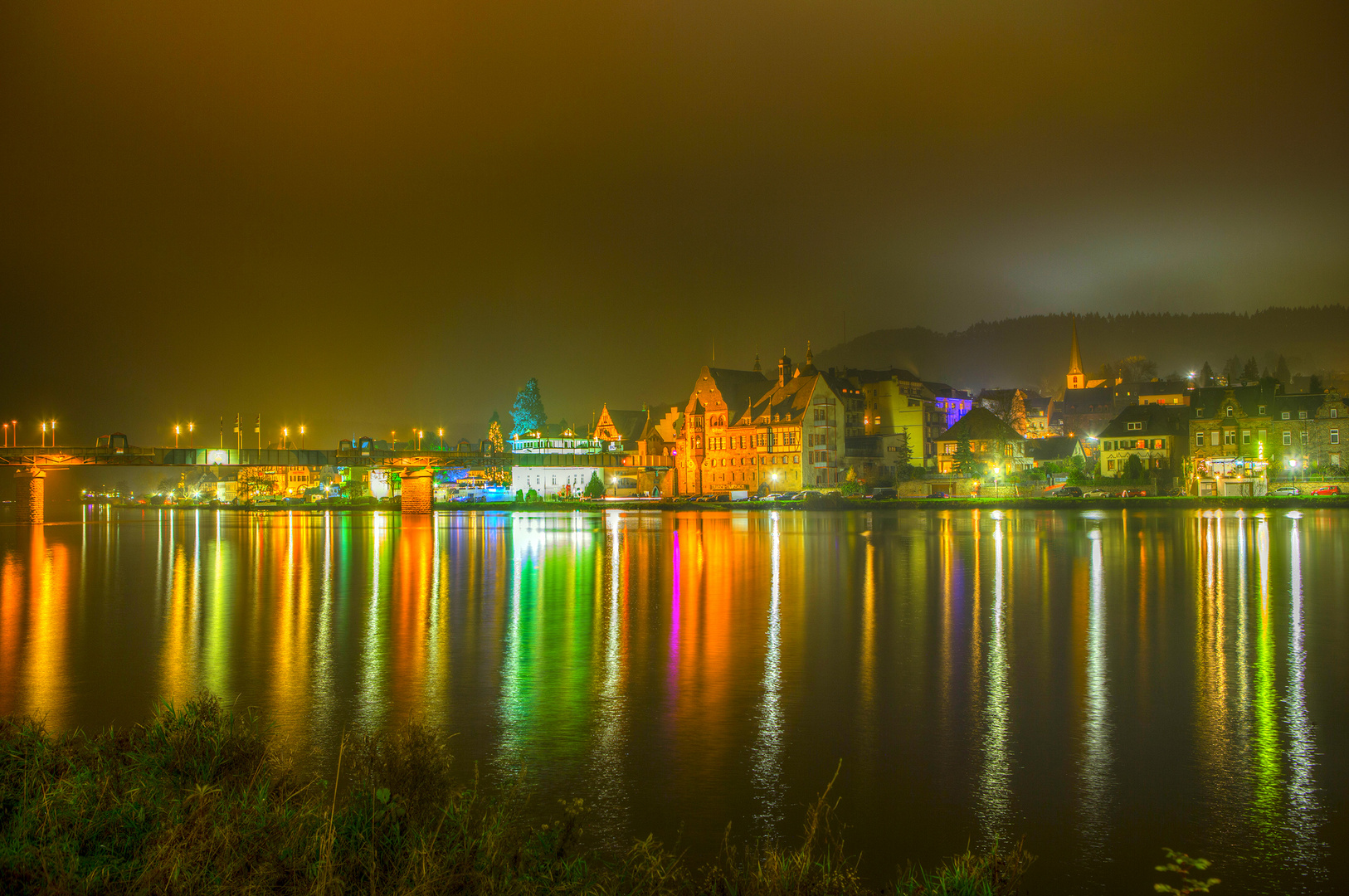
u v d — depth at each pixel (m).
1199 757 17.11
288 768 13.95
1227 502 117.56
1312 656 25.92
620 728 19.33
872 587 43.00
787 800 15.16
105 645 29.58
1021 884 12.21
